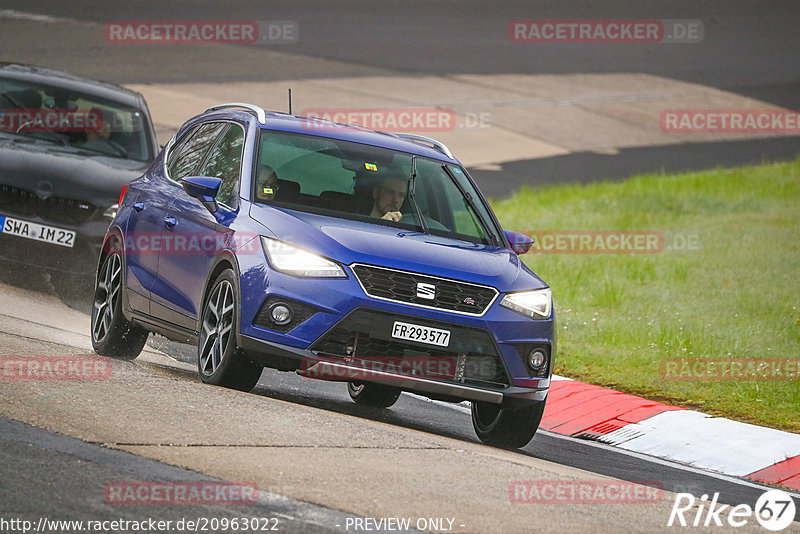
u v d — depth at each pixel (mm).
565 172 90688
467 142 96250
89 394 24703
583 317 48719
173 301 31188
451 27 153875
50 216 41219
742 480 30578
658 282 56906
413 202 31281
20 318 36688
